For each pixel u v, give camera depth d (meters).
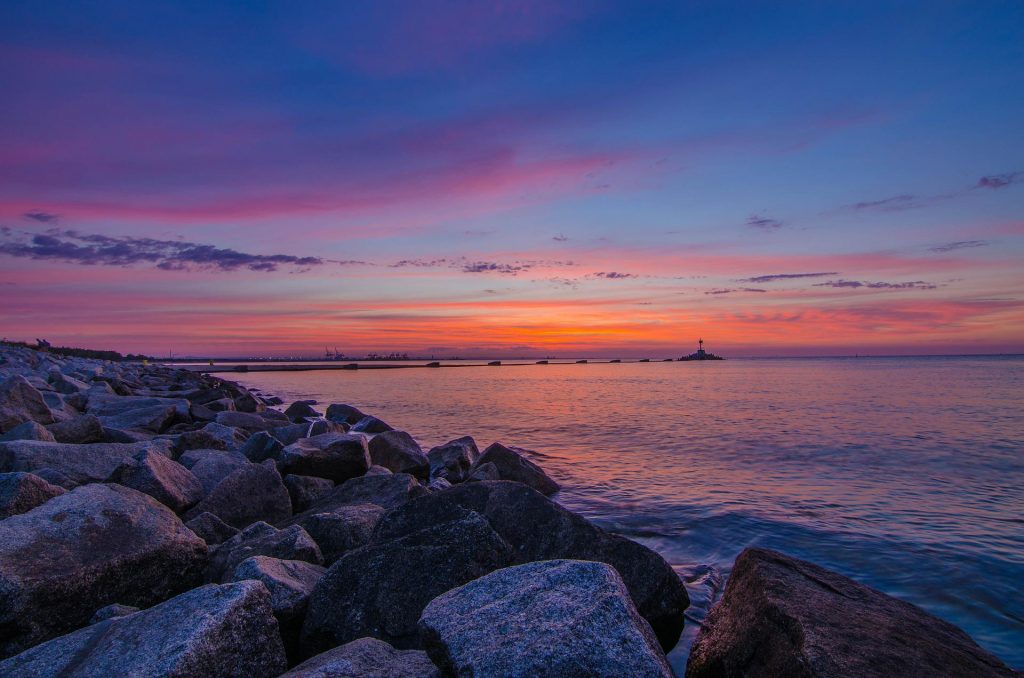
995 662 5.09
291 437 18.08
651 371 142.88
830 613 5.45
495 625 4.52
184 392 33.25
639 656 4.16
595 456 21.05
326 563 7.88
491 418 34.34
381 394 57.47
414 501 8.29
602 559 7.66
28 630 5.64
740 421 31.31
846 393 51.94
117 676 4.09
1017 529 11.93
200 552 7.14
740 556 7.18
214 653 4.47
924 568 9.94
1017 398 44.47
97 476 10.42
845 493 15.11
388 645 5.00
